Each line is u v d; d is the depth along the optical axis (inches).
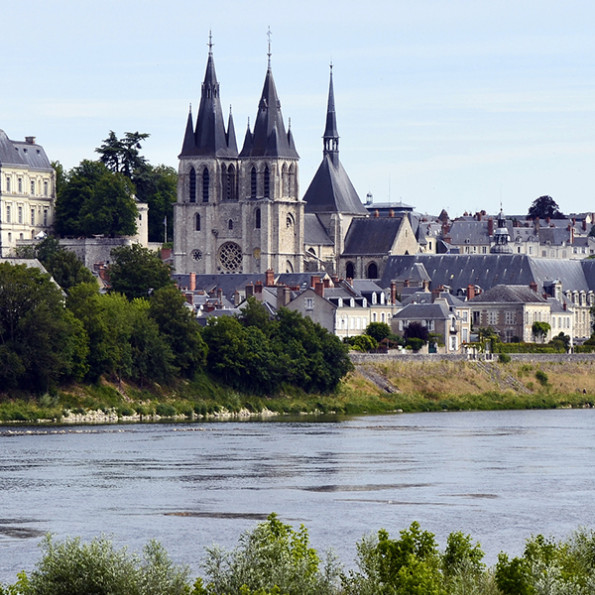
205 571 6181.1
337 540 7509.8
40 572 5959.6
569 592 5531.5
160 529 7760.8
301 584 5649.6
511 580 5693.9
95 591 5561.0
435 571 5748.0
